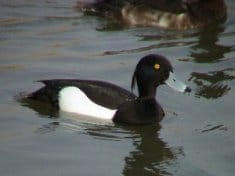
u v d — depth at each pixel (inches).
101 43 689.0
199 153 471.5
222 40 711.7
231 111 537.6
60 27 730.8
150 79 529.0
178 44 695.7
